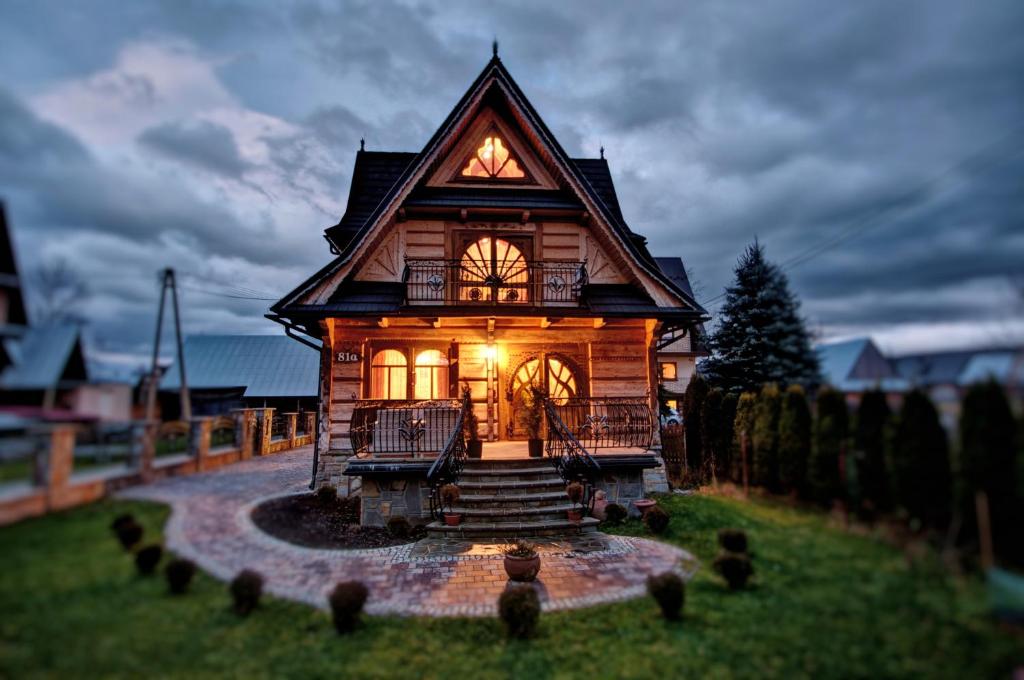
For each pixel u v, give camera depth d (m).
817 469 4.41
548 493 8.69
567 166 10.89
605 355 11.42
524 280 11.23
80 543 3.60
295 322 10.59
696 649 4.22
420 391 10.98
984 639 3.13
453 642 4.73
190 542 4.29
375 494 8.56
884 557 3.73
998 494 3.22
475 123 11.36
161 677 3.47
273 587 4.98
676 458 10.35
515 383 11.36
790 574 4.32
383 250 10.89
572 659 4.41
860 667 3.50
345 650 4.44
